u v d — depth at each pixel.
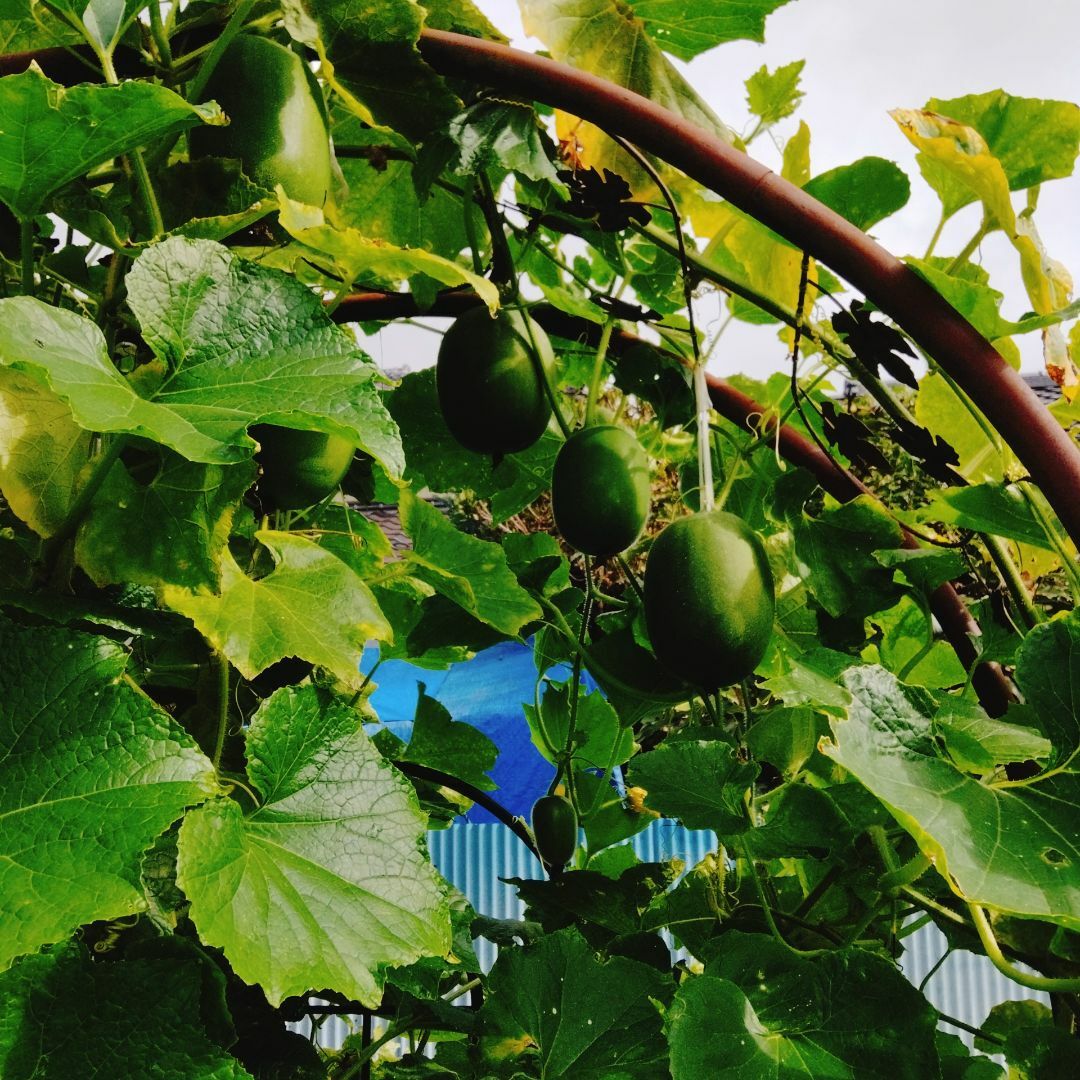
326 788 0.59
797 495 0.81
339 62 0.66
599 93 0.63
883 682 0.60
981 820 0.56
